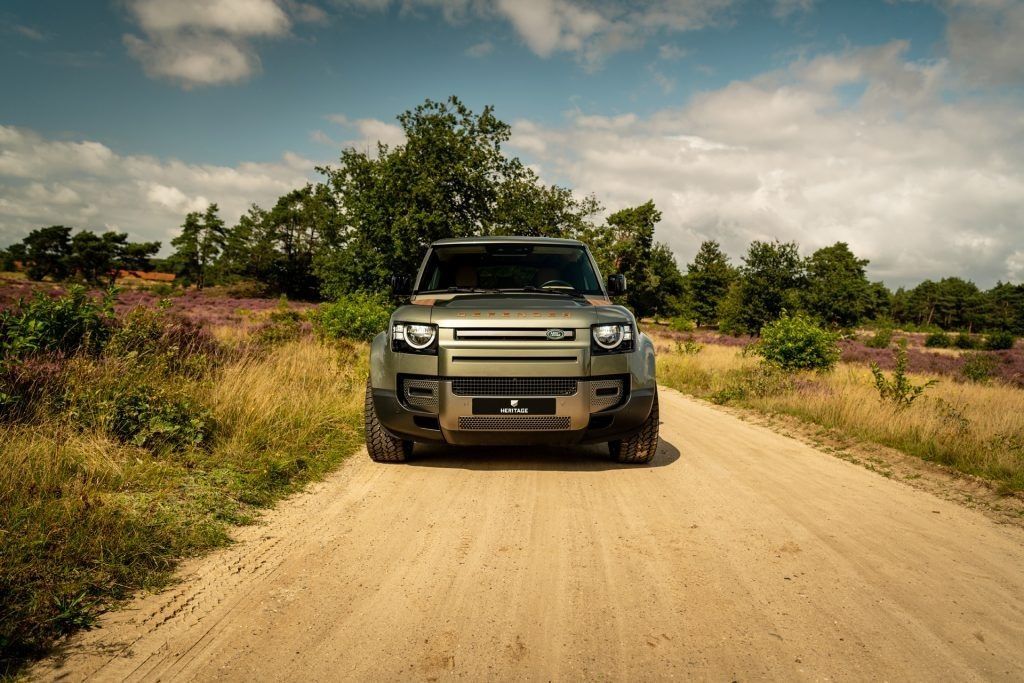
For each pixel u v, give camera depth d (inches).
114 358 217.0
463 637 86.4
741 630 89.5
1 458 130.6
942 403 311.9
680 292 3065.9
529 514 143.2
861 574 111.6
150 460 156.4
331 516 140.4
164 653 80.9
